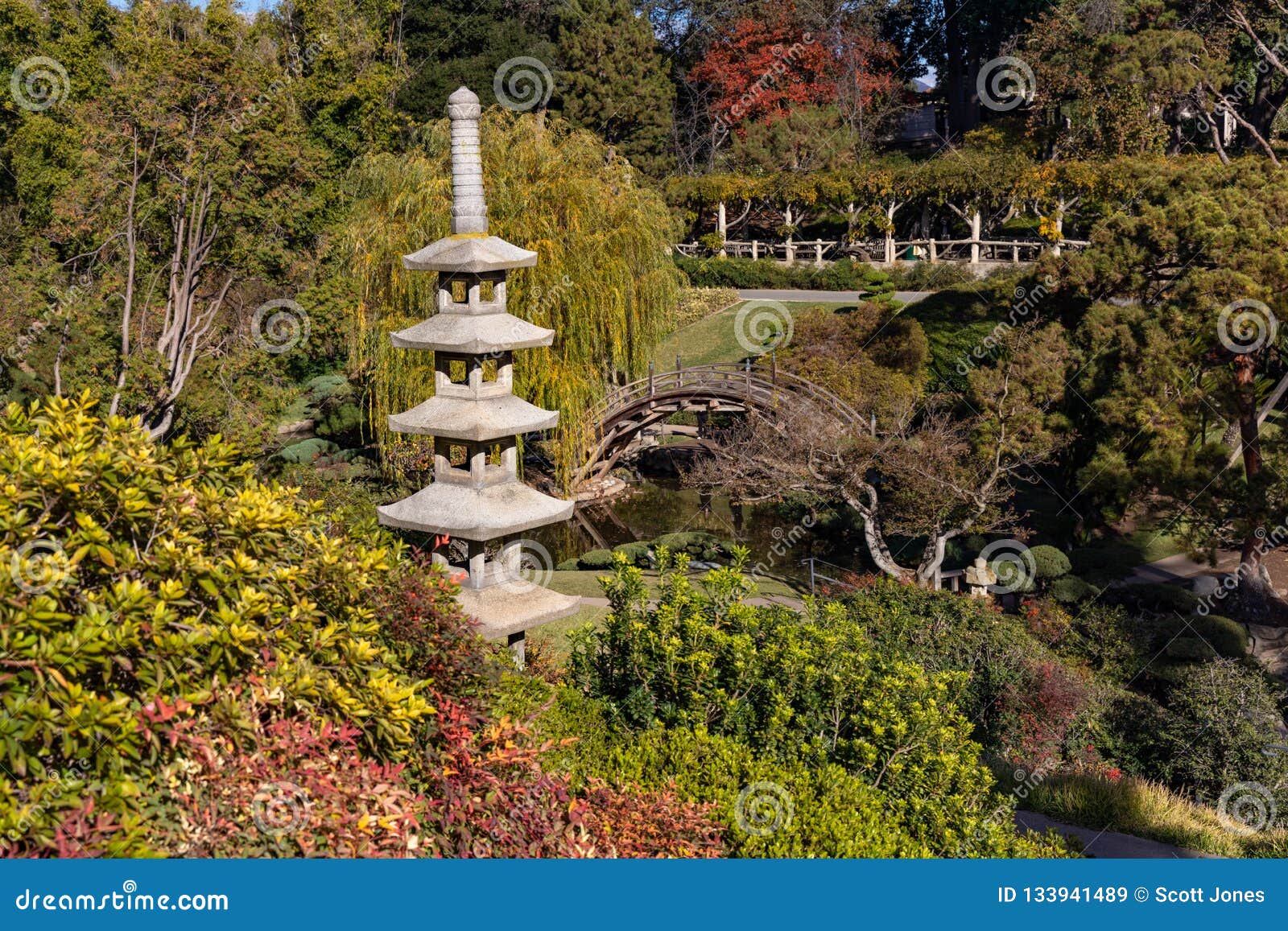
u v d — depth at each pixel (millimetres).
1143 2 38531
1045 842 10945
